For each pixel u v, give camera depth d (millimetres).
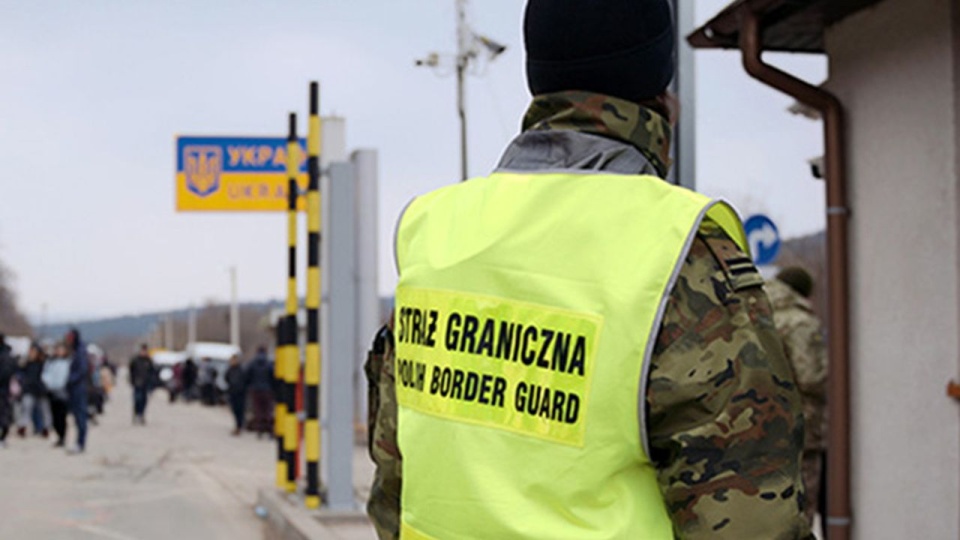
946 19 5035
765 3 5574
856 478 5652
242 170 18344
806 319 6145
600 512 1607
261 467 16562
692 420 1569
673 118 1896
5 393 19891
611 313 1608
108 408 42000
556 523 1624
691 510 1552
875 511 5508
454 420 1766
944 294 5062
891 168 5418
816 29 6082
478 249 1790
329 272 9656
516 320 1712
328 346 9672
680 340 1574
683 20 6043
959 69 5012
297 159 11133
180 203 17797
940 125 5090
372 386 2158
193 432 25766
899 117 5359
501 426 1702
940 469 5082
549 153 1800
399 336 1946
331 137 12617
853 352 5680
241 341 111000
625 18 1768
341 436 9648
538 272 1702
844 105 5758
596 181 1725
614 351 1597
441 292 1830
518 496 1660
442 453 1771
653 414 1581
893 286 5398
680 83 6047
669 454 1587
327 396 9711
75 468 15945
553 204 1740
